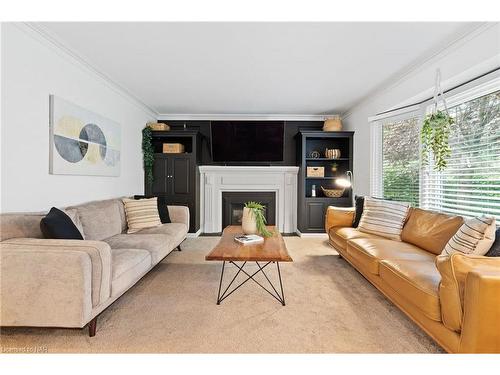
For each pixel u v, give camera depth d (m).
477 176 2.58
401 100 3.34
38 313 1.60
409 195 3.63
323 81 3.48
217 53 2.70
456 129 2.84
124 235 3.00
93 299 1.70
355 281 2.72
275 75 3.28
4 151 2.00
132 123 4.23
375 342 1.69
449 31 2.28
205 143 5.39
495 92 2.41
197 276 2.85
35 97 2.27
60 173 2.54
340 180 4.87
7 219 1.86
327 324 1.90
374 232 3.00
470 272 1.27
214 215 5.29
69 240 1.78
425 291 1.57
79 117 2.83
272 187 5.32
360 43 2.49
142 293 2.41
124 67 3.04
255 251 2.26
